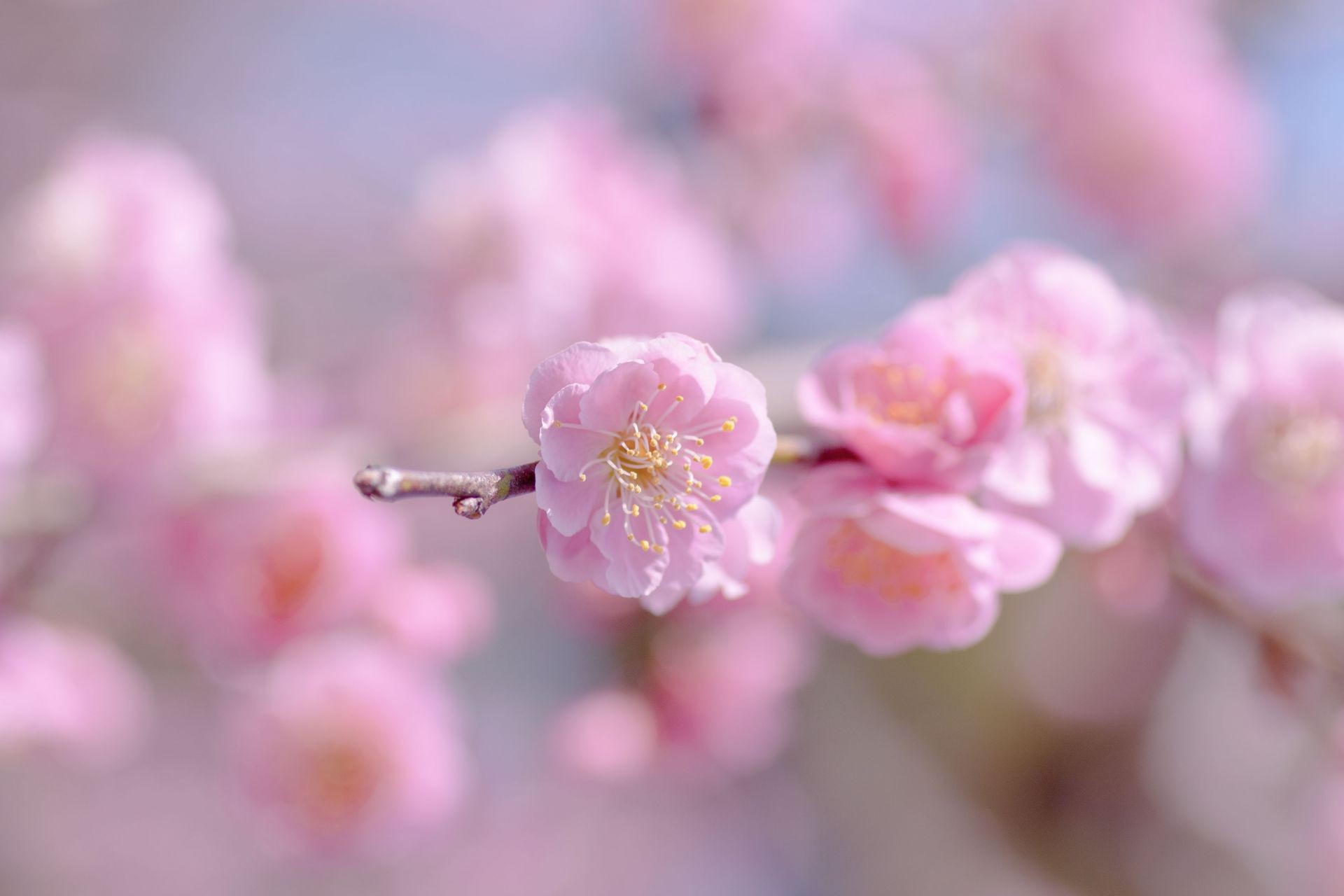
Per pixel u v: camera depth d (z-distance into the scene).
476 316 0.63
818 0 0.81
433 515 0.99
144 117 1.15
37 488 0.53
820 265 0.90
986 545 0.41
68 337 0.53
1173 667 0.98
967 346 0.41
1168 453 0.43
